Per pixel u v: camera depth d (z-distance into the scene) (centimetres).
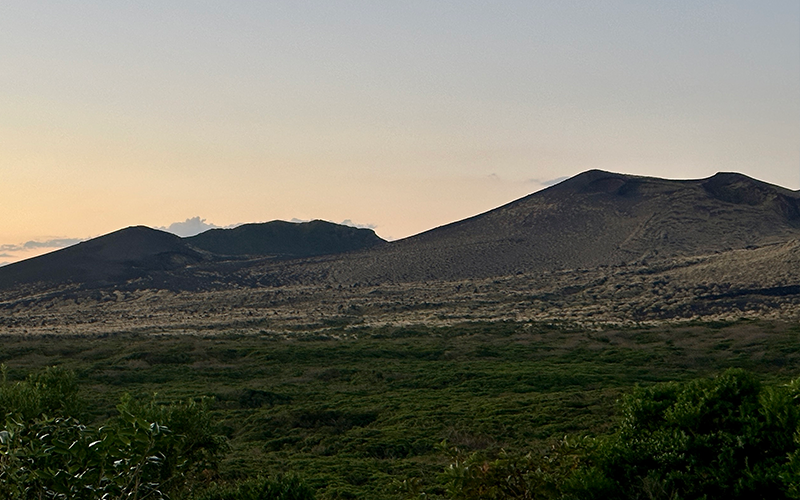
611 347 6238
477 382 4731
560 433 3116
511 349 6244
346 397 4409
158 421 1312
